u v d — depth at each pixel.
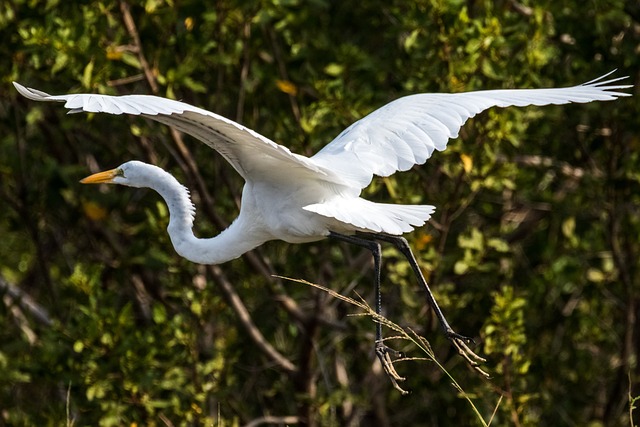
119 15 11.77
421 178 12.22
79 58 11.03
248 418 12.60
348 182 7.60
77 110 6.54
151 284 13.35
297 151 11.73
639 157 12.75
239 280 13.42
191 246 8.52
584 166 13.54
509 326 10.69
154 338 11.49
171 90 11.35
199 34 11.73
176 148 11.75
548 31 11.90
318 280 13.09
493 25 11.14
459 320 13.40
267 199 7.92
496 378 11.15
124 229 13.38
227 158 7.69
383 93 12.14
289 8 12.19
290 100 12.50
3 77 11.93
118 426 11.08
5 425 11.62
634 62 12.36
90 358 11.07
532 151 13.29
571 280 13.25
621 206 13.29
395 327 7.01
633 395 13.52
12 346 12.25
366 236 11.99
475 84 11.17
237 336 12.74
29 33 11.09
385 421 13.46
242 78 12.07
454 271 12.29
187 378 11.71
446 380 12.97
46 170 12.94
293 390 13.29
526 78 11.48
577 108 12.95
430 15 11.24
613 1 12.05
